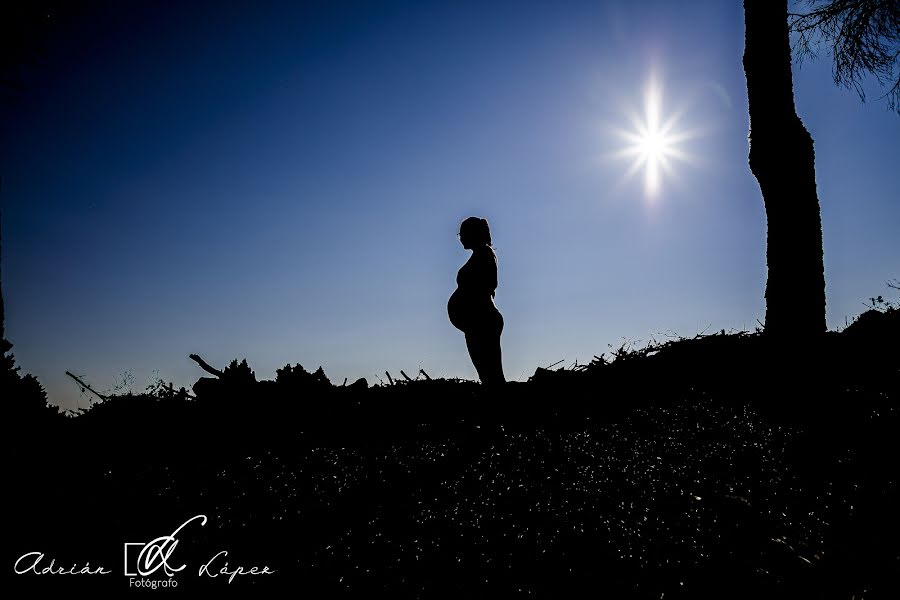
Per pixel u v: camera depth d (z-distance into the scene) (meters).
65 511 3.41
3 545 2.91
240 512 3.51
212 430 6.16
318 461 4.83
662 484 3.53
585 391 6.94
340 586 2.58
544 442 4.95
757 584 2.33
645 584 2.43
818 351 6.21
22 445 4.84
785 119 7.40
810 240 7.09
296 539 3.10
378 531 3.15
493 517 3.25
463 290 6.64
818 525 2.73
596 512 3.20
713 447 4.23
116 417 6.49
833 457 3.62
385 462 4.65
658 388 6.67
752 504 3.01
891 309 6.64
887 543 2.43
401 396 7.17
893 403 4.36
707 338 7.41
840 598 2.19
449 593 2.50
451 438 5.53
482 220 6.89
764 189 7.48
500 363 6.59
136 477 4.34
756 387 5.91
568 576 2.55
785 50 7.52
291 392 7.00
